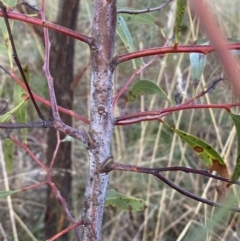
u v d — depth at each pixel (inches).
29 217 58.8
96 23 17.1
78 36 17.3
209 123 62.4
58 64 40.5
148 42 73.2
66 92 41.0
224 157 44.1
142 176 60.2
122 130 62.7
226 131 60.2
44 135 71.7
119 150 57.7
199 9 5.8
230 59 5.8
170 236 54.4
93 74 17.7
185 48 17.0
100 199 19.0
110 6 16.9
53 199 44.9
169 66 62.7
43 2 21.1
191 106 19.8
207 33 6.0
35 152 70.1
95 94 17.9
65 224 45.5
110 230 56.6
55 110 18.6
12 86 73.6
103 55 17.4
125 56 17.5
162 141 63.7
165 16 67.1
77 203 59.4
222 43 5.8
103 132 18.2
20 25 81.3
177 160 60.4
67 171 44.5
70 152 44.9
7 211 58.3
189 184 58.2
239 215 47.6
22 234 55.7
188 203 55.7
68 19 39.3
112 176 61.4
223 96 56.9
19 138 70.7
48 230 46.0
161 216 54.8
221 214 14.0
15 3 19.8
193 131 62.4
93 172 18.6
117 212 57.4
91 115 18.2
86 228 19.4
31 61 75.1
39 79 72.9
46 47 20.8
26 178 62.2
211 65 50.1
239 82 5.8
